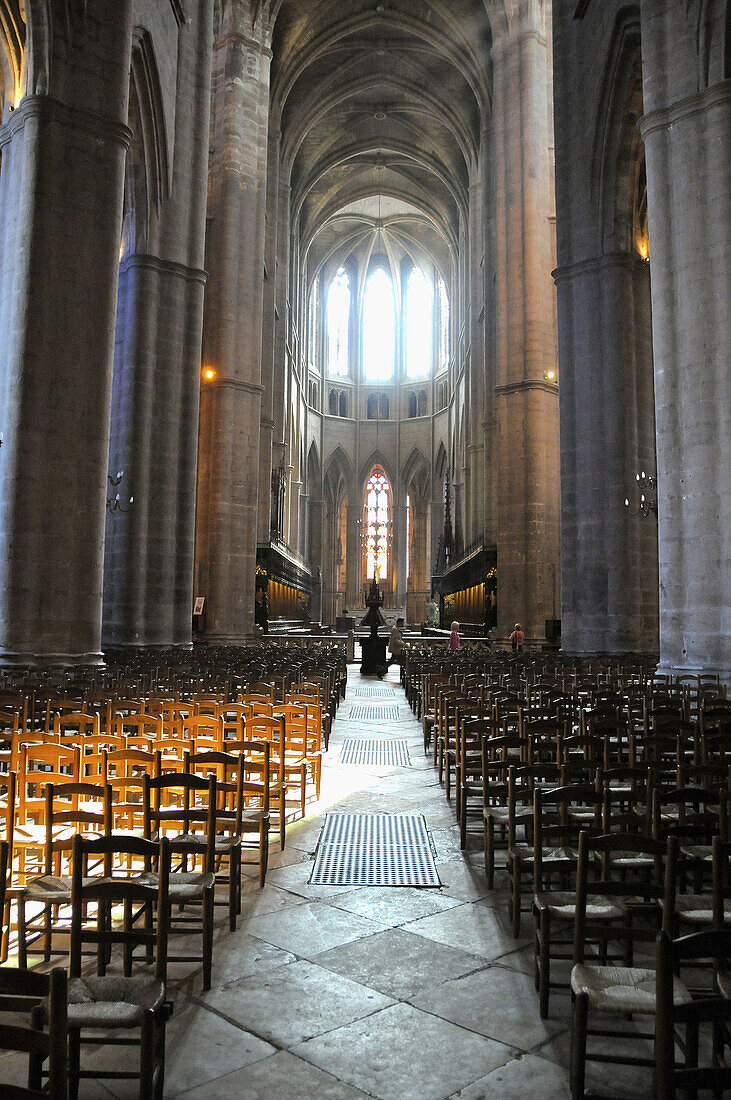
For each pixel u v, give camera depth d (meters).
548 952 4.41
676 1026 4.23
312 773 9.81
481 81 38.44
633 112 20.70
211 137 32.28
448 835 8.09
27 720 9.75
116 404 21.80
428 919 5.82
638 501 20.77
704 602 14.36
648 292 21.64
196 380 23.05
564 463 22.03
